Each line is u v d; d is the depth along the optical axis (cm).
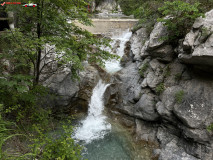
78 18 502
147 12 957
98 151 574
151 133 636
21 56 509
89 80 862
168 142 563
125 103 781
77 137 643
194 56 462
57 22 471
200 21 492
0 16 724
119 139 634
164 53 654
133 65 894
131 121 723
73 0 479
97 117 788
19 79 402
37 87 545
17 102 501
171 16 660
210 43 429
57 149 290
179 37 623
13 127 447
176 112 532
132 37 1056
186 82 571
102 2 2014
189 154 493
